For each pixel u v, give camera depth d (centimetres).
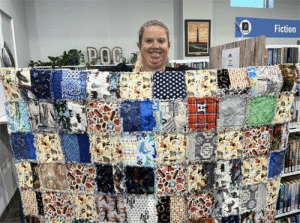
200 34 364
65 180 68
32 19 318
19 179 69
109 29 346
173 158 64
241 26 170
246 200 71
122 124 62
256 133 66
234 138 65
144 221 69
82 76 61
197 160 65
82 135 64
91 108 62
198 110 62
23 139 66
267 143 68
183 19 354
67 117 63
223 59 146
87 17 337
